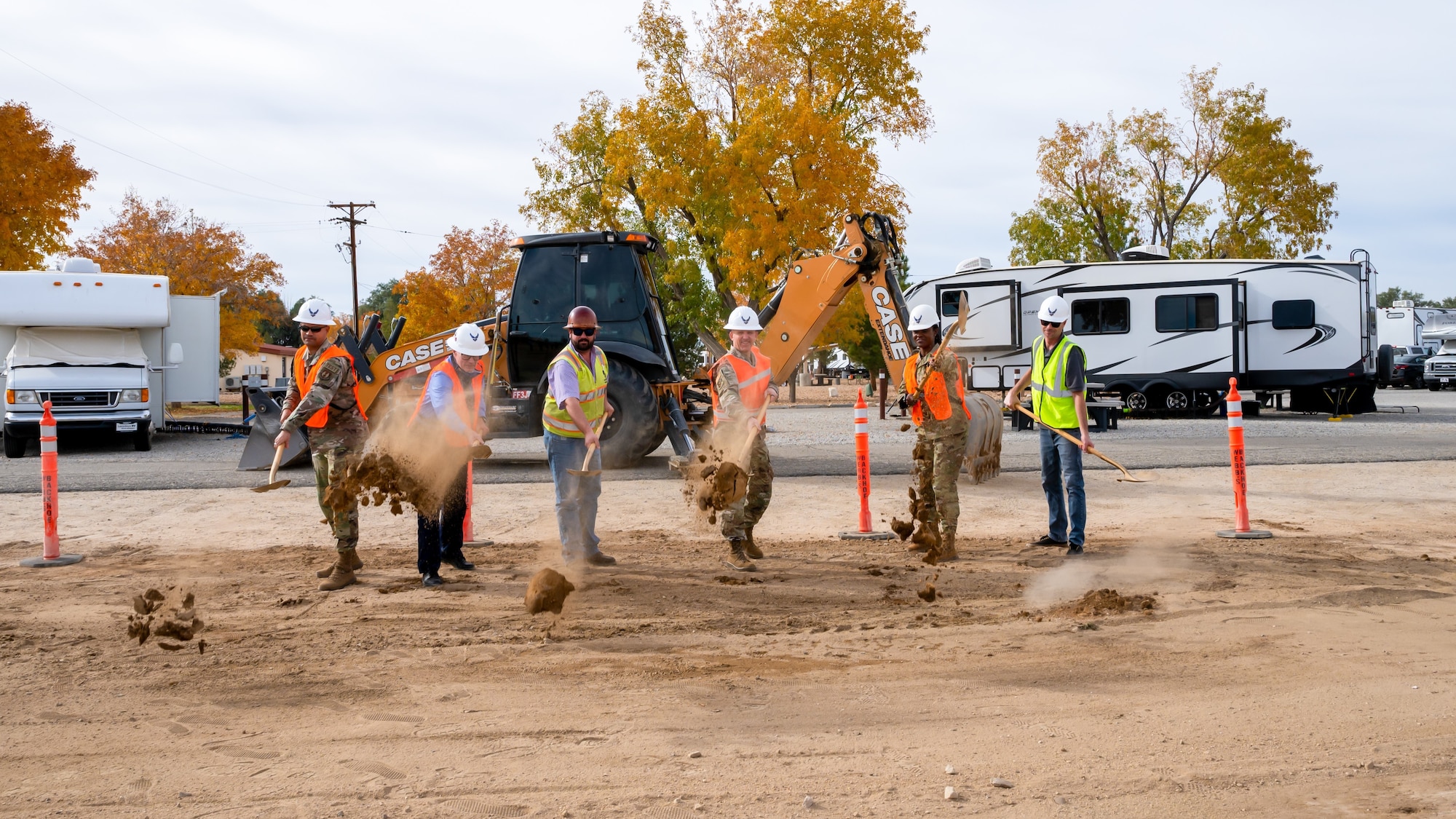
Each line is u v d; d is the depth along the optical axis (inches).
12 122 1016.2
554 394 268.5
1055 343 295.4
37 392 674.2
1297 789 126.6
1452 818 118.0
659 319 537.0
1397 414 960.3
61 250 1104.2
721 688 171.5
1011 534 327.6
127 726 155.5
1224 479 448.1
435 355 505.4
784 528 342.3
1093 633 204.1
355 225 1994.3
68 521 359.3
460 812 123.2
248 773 136.5
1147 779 130.3
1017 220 1621.6
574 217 1344.7
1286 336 894.4
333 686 174.7
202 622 215.8
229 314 1674.5
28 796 129.9
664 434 525.0
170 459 621.0
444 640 204.5
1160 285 913.5
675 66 1208.2
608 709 161.2
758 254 1107.9
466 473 289.3
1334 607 220.5
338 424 259.9
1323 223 1448.1
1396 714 152.2
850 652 192.7
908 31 1186.6
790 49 1202.0
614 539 319.6
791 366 537.6
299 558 294.4
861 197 1095.0
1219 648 190.5
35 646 201.6
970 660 186.4
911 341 527.8
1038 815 120.2
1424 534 317.4
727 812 122.4
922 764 136.5
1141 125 1514.5
